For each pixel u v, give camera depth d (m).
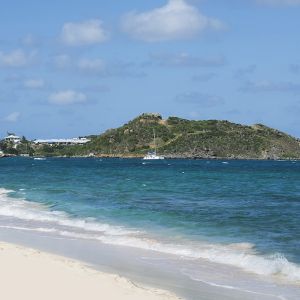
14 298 11.37
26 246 19.08
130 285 12.59
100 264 16.00
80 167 115.62
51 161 180.75
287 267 15.19
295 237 20.48
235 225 23.75
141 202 34.25
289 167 121.25
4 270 13.82
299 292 12.77
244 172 90.25
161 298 11.59
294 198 38.53
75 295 11.66
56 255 16.73
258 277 14.22
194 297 12.30
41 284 12.50
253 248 18.30
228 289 13.02
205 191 44.94
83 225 24.02
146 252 17.80
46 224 24.70
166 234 21.36
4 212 28.92
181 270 15.09
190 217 26.41
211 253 17.39
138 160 194.12
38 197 37.94
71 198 37.06
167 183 56.47
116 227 23.25
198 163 156.38
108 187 49.16
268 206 32.44
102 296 11.62
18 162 166.12
